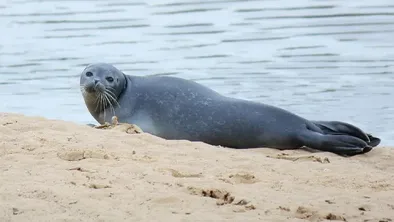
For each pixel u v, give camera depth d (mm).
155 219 20938
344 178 25453
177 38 57906
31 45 56688
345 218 21578
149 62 51531
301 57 51906
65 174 24203
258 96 43250
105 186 23250
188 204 22234
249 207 22172
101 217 20953
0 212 20984
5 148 26672
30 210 21188
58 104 42469
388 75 47375
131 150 27391
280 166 26781
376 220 21453
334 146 30594
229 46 55188
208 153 27703
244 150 30734
